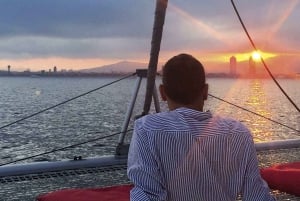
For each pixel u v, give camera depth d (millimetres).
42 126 46719
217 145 1974
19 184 4270
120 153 5129
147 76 5168
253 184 1971
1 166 4656
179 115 2023
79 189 4137
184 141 1965
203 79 2066
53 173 4660
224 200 1969
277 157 5406
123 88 184625
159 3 4910
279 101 98312
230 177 1979
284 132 33781
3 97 116062
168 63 2086
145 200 1889
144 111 5230
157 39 5020
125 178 4535
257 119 50688
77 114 61031
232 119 2121
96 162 4957
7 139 37219
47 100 103312
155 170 1947
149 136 1990
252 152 2023
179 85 2039
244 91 159125
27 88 193375
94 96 117312
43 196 3914
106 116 57406
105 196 4004
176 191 1956
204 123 2014
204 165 1954
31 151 30953
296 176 4422
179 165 1947
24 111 70438
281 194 4379
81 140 35125
